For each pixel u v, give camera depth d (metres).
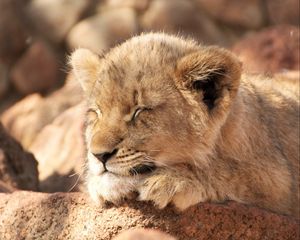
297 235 10.41
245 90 11.18
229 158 10.45
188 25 26.31
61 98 22.20
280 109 12.09
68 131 17.61
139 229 9.88
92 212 10.16
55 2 26.88
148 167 10.02
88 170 10.70
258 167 10.77
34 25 26.67
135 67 10.25
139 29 26.12
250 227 10.15
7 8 26.33
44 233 10.40
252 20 27.14
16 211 10.60
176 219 9.88
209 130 10.14
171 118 10.04
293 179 11.56
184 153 10.08
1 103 25.78
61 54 26.50
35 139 19.81
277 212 10.98
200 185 10.03
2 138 15.29
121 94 10.09
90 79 11.20
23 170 15.27
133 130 9.95
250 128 10.80
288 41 18.25
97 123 10.20
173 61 10.32
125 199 9.98
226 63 10.05
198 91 10.16
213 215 9.98
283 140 11.84
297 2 26.89
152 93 10.06
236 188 10.51
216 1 26.91
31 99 22.88
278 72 16.80
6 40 25.98
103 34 26.06
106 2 27.03
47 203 10.50
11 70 26.00
